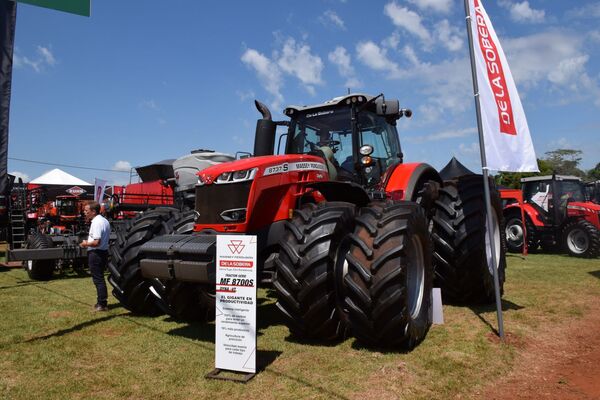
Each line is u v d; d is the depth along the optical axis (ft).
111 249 16.37
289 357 11.68
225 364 10.80
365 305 11.55
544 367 11.32
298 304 11.90
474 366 11.14
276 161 13.48
